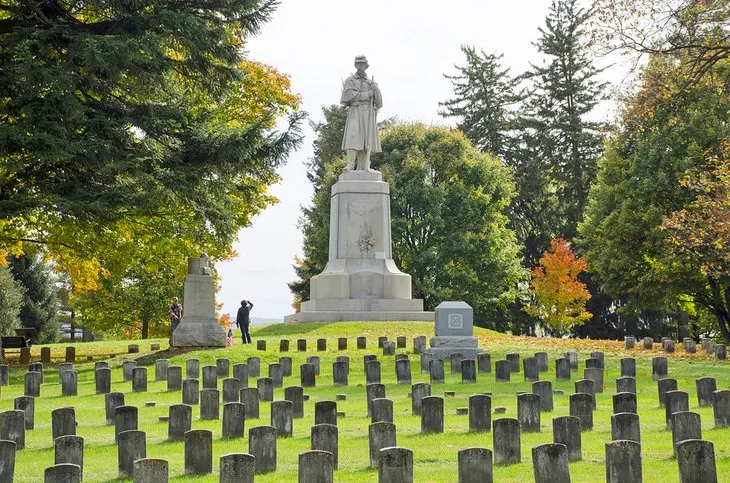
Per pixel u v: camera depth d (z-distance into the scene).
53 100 26.88
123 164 27.45
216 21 30.95
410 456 11.07
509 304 68.19
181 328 31.34
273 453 12.82
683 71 28.73
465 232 59.47
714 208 30.34
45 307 69.94
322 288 42.72
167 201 29.06
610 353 31.77
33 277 69.06
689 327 61.50
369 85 44.72
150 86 29.34
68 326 98.56
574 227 68.62
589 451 13.86
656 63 29.77
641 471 11.38
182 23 28.73
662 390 19.00
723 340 58.88
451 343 28.80
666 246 42.50
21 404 16.94
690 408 18.72
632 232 45.91
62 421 15.20
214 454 13.94
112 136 28.38
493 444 13.30
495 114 73.94
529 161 70.62
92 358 32.28
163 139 30.17
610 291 49.38
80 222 29.14
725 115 44.66
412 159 59.06
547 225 69.44
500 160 67.56
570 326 62.84
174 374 23.05
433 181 61.75
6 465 11.89
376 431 13.09
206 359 28.36
